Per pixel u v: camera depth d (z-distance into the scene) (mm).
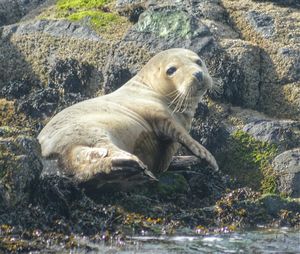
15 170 48812
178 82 57906
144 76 59438
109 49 68688
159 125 56312
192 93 57531
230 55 66750
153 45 67812
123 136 54156
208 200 55094
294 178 58750
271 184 59312
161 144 56781
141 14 69812
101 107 55625
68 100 65062
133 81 59625
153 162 56406
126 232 48562
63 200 49219
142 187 54188
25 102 64438
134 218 50000
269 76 66938
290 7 72125
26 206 48250
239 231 50875
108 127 53625
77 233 47219
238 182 59969
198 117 63656
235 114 64500
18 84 67875
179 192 55094
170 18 68875
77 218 48500
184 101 57875
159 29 68688
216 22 70438
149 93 58438
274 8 71438
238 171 60688
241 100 65938
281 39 68688
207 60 66625
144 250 45562
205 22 69812
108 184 51000
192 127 62500
